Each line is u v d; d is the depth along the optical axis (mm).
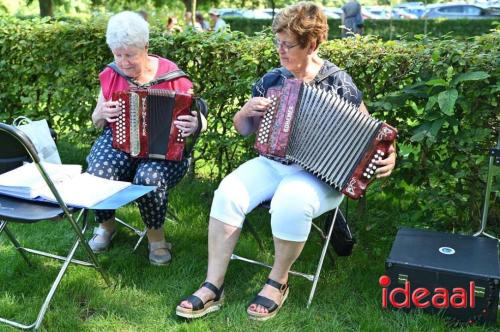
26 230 3930
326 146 2879
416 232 3242
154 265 3451
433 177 3584
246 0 20750
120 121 3271
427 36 3756
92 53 4789
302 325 2914
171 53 4387
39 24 4992
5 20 5113
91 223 4094
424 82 3422
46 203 2914
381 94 3736
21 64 5062
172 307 3029
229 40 4227
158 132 3273
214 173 4676
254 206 3025
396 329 2844
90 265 3133
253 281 3309
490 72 3291
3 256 3508
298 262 3518
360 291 3234
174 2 18625
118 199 2863
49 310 2965
